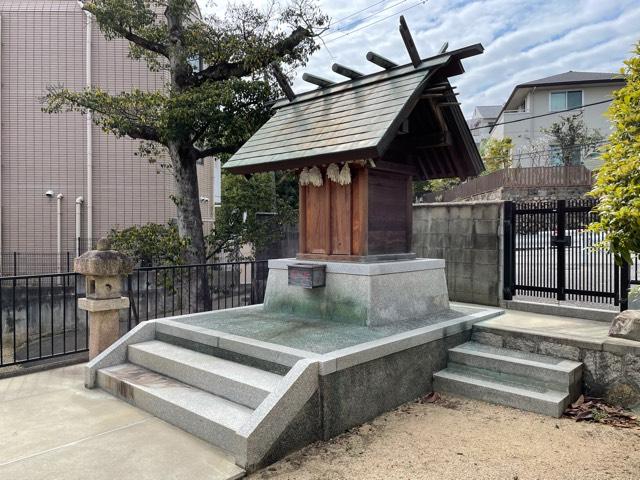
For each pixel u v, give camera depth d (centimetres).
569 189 1800
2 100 1230
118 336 487
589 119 2338
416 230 743
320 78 576
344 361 334
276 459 291
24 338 973
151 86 1224
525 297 646
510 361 408
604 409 371
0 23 1223
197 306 776
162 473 274
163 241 773
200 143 863
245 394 337
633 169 269
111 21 775
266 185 1058
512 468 279
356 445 313
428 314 512
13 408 377
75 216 1233
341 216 496
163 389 375
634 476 269
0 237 1230
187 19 837
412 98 435
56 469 278
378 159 479
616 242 269
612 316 509
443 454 298
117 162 1235
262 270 934
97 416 360
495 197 1889
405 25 449
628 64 298
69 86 1223
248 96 763
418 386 408
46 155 1233
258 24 798
